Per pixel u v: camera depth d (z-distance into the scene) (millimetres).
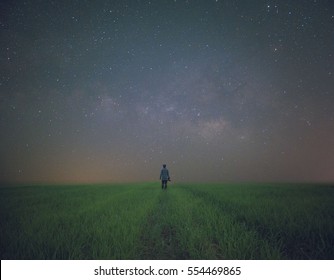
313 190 17562
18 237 4551
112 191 18844
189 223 5824
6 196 13859
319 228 4953
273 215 6492
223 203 9742
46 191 18672
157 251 4301
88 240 4512
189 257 4039
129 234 4828
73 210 8094
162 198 13008
